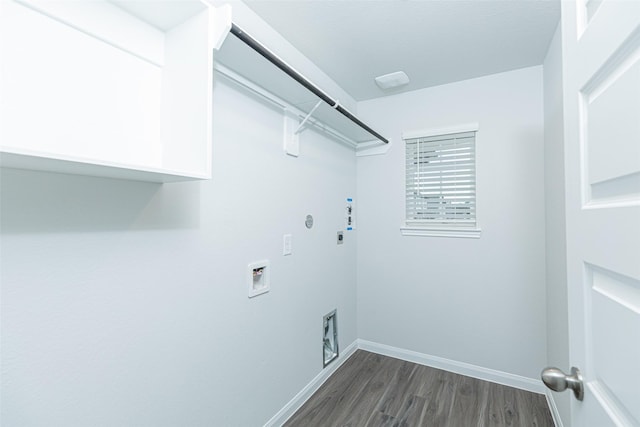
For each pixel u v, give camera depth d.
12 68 0.71
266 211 1.65
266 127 1.65
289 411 1.81
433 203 2.42
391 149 2.58
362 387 2.12
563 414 1.58
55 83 0.78
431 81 2.30
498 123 2.17
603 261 0.52
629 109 0.44
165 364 1.13
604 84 0.53
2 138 0.69
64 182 0.85
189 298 1.23
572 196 0.67
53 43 0.77
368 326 2.69
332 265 2.33
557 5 1.45
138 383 1.04
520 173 2.10
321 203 2.20
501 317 2.16
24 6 0.72
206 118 0.89
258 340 1.60
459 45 1.80
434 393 2.04
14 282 0.76
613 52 0.49
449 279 2.34
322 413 1.85
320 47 1.82
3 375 0.75
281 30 1.64
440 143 2.39
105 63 0.87
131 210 1.02
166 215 1.14
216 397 1.35
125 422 1.01
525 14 1.52
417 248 2.47
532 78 2.06
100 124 0.86
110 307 0.96
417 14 1.51
